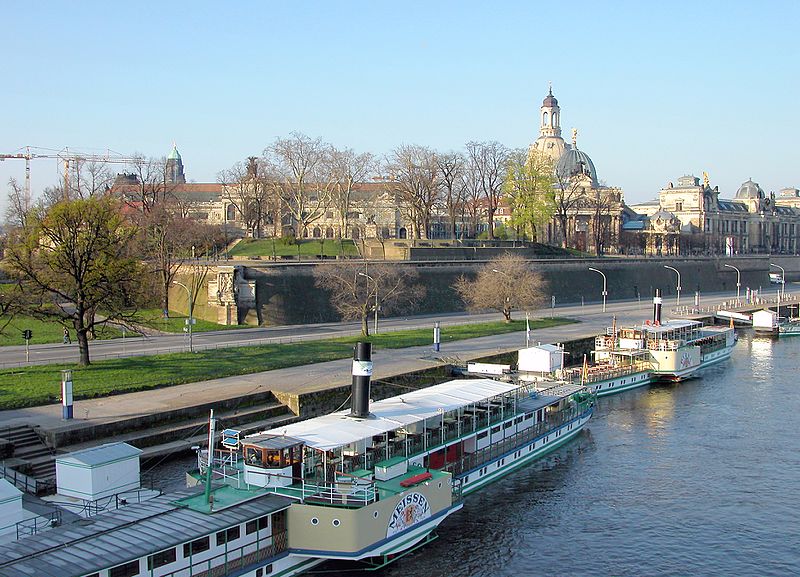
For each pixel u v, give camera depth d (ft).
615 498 175.22
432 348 313.73
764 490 180.75
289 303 392.68
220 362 261.03
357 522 128.06
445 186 582.76
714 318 474.49
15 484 155.63
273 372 255.09
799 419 243.60
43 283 246.06
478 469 177.27
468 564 142.61
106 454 151.12
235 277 378.53
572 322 417.28
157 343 306.14
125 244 265.54
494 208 594.24
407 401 172.55
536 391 222.07
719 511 168.35
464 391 185.98
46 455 174.50
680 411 254.68
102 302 252.21
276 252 501.15
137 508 124.57
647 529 159.02
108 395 215.51
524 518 163.73
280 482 133.69
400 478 146.82
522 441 196.24
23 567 102.06
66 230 250.98
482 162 593.42
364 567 138.72
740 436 223.92
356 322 399.44
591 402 236.02
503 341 337.31
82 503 145.79
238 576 121.60
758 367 341.62
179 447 188.65
